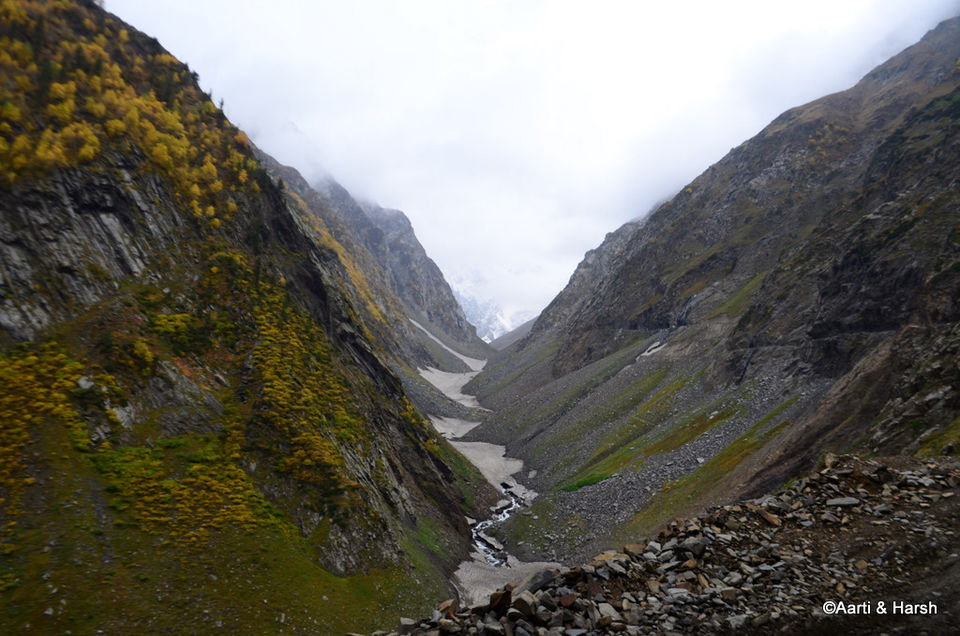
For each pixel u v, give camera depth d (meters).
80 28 63.25
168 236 55.69
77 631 26.45
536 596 13.16
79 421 37.00
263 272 63.16
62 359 39.75
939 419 33.81
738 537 15.96
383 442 65.88
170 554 33.00
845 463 19.27
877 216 73.25
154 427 41.06
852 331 64.88
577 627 12.23
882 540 14.74
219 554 34.84
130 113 58.09
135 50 70.06
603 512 70.50
